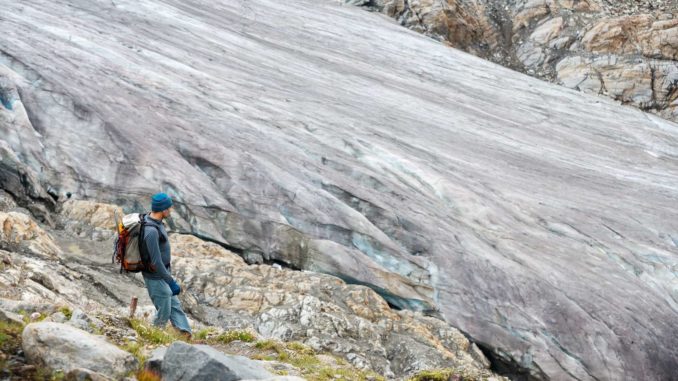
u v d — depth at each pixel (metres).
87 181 17.62
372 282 17.11
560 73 52.38
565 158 31.75
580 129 38.50
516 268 18.72
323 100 29.23
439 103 35.47
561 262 20.06
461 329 16.64
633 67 51.56
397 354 13.81
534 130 35.72
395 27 51.31
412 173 22.61
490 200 22.64
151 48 28.95
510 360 16.55
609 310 18.45
